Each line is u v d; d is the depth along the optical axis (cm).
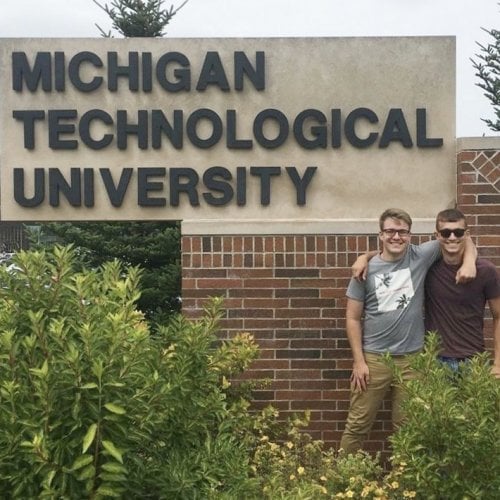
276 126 601
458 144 596
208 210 602
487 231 586
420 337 526
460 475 393
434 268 520
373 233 595
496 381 404
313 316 596
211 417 418
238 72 597
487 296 508
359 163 601
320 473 512
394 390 529
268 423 573
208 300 569
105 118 598
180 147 599
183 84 598
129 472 348
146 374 354
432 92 600
